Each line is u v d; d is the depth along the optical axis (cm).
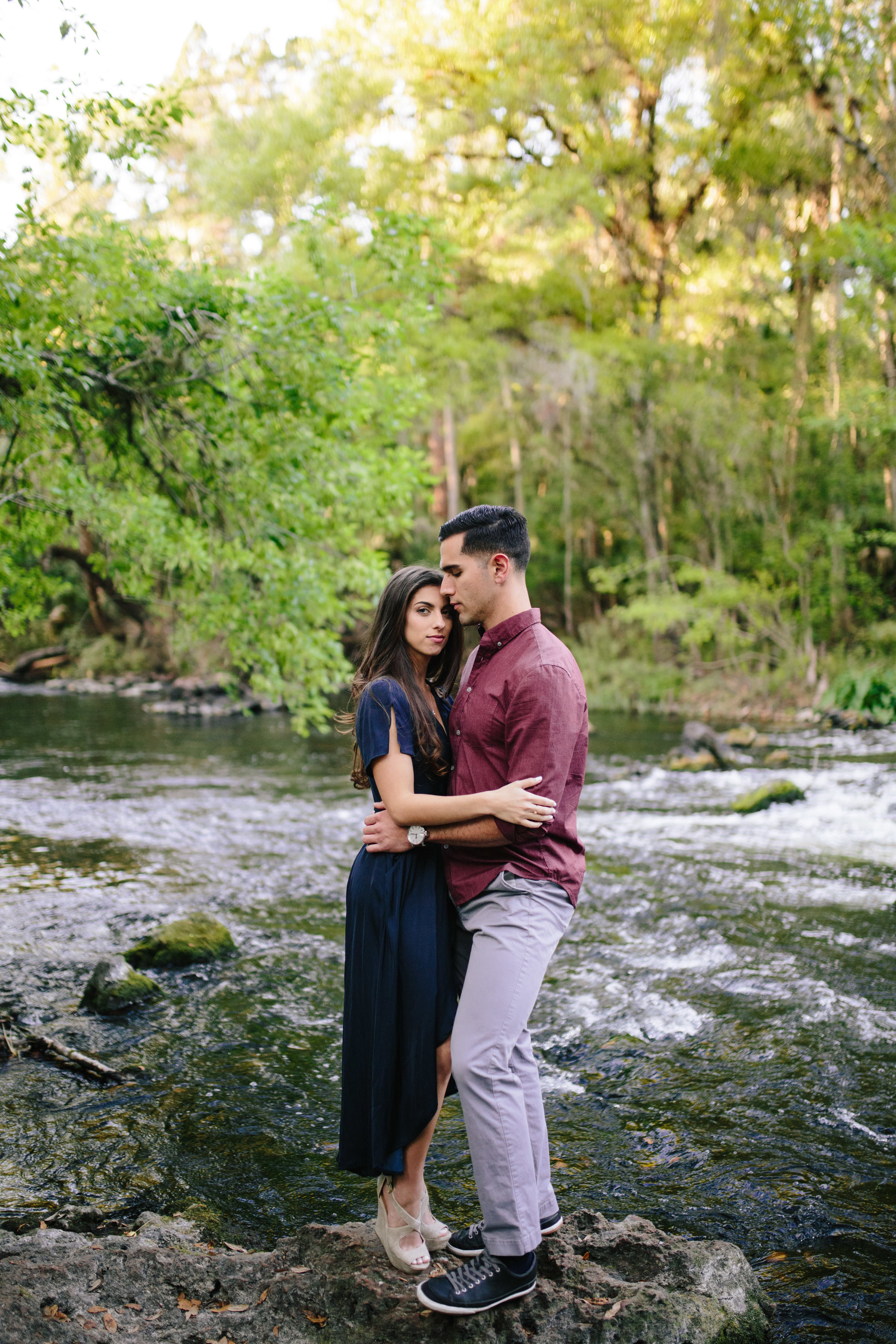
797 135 2188
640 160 2261
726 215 2381
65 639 3331
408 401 914
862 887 741
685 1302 238
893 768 1384
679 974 552
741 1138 367
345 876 795
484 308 2381
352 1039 248
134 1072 427
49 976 549
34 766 1435
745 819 1027
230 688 871
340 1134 252
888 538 2289
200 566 774
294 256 1437
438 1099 245
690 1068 429
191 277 736
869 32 2067
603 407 2467
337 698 2341
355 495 853
